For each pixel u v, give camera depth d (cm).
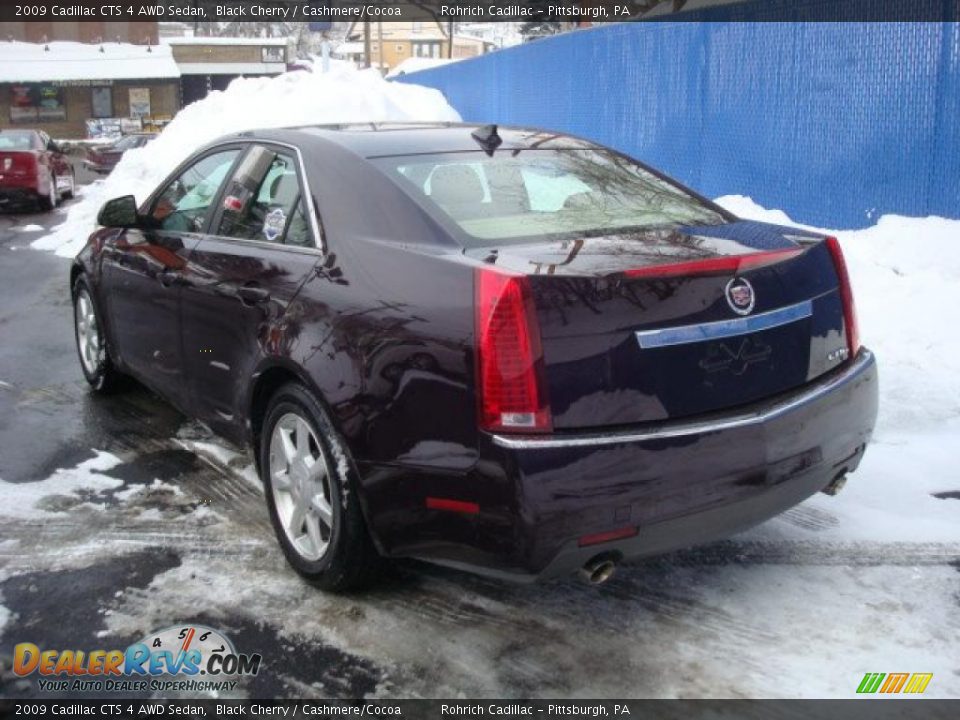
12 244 1320
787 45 905
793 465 299
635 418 277
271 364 342
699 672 290
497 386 269
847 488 417
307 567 337
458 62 2008
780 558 358
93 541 376
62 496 420
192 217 441
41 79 5506
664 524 279
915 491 413
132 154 1565
